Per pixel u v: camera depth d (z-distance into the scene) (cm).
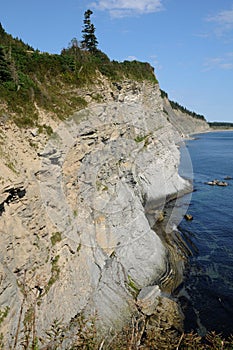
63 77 3122
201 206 4812
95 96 3309
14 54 2909
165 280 2816
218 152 10962
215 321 2397
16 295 1673
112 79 3847
